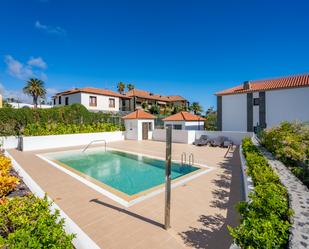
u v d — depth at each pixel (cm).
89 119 2225
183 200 627
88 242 390
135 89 5056
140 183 930
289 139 814
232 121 2448
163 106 5181
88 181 829
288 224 261
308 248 216
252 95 2294
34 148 1658
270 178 470
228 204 598
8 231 299
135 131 2328
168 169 451
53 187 753
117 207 580
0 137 1623
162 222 494
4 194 573
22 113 1741
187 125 2442
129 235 440
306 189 407
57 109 1981
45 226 271
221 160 1235
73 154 1571
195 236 436
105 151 1672
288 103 2072
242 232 255
